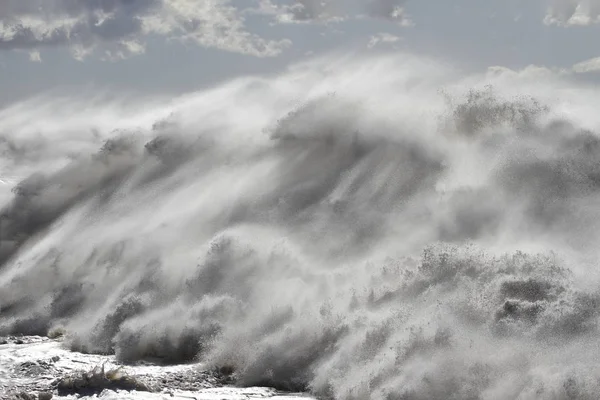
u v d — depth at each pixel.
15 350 32.69
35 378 28.19
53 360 30.77
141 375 28.48
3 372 29.08
